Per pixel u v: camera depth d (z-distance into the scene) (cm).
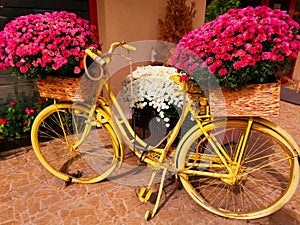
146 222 156
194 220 157
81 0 267
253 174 199
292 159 134
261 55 110
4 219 157
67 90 155
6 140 238
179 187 186
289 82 504
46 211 164
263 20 114
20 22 149
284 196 143
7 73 250
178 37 310
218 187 187
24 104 271
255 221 155
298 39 118
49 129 232
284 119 317
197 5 350
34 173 204
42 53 141
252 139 254
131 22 296
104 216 160
